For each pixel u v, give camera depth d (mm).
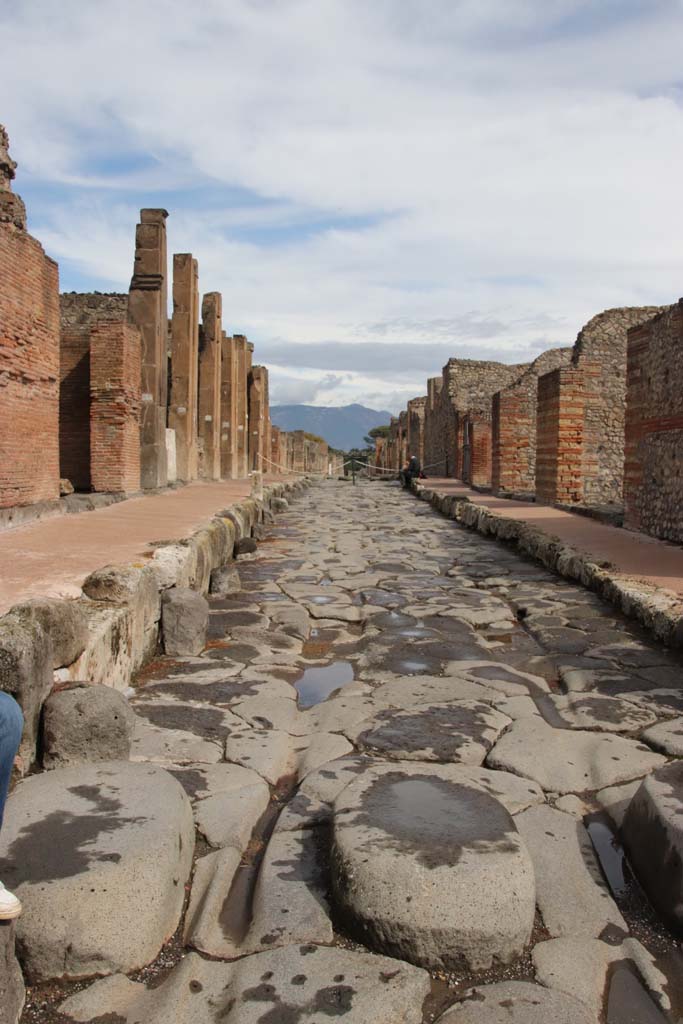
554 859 3217
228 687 5375
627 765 4102
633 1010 2436
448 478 36594
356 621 7820
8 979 2234
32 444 10734
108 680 4930
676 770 3371
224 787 3789
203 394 25031
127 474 15414
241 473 30750
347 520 19578
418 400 51969
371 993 2412
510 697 5277
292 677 5816
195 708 4918
